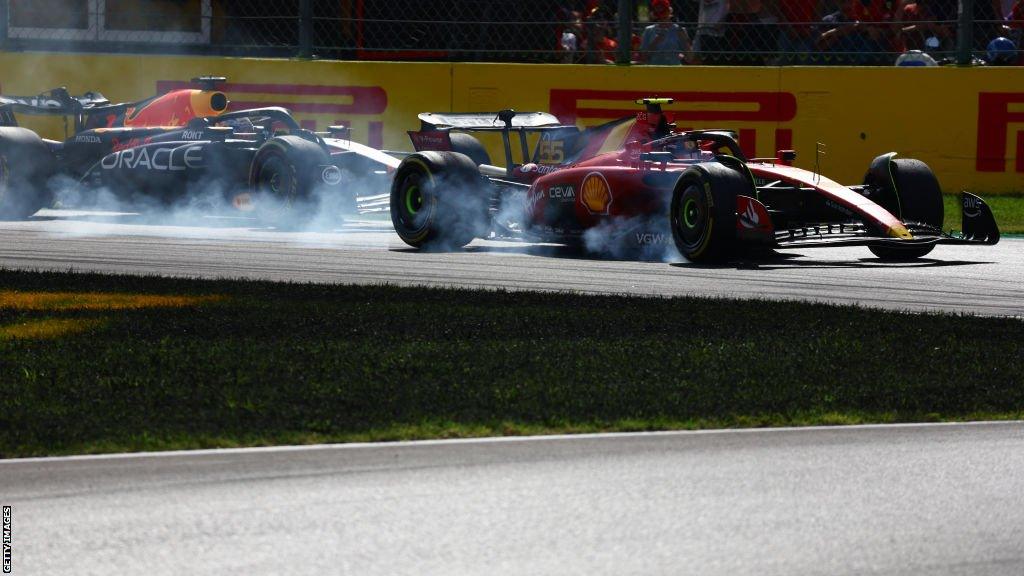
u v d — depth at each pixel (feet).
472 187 111.34
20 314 73.46
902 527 38.75
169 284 85.92
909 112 155.84
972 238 107.04
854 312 76.18
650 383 57.21
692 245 101.50
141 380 56.49
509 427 49.75
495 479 43.21
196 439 47.47
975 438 49.29
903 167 107.76
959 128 155.53
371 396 54.08
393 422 50.11
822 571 35.01
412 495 41.39
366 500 40.86
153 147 134.21
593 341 66.69
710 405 53.47
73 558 35.60
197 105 137.49
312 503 40.52
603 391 55.57
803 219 107.96
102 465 44.52
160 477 43.16
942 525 38.99
